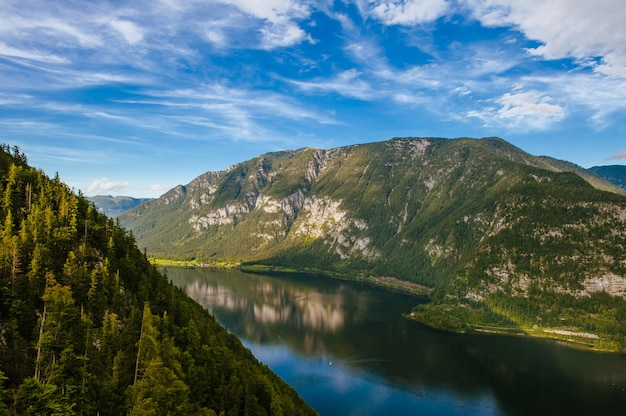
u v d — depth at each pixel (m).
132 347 90.75
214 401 94.50
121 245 135.88
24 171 133.62
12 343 76.69
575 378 192.88
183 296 156.50
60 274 97.75
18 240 98.00
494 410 160.25
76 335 83.38
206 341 116.62
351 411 155.25
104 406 75.00
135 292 119.06
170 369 87.44
